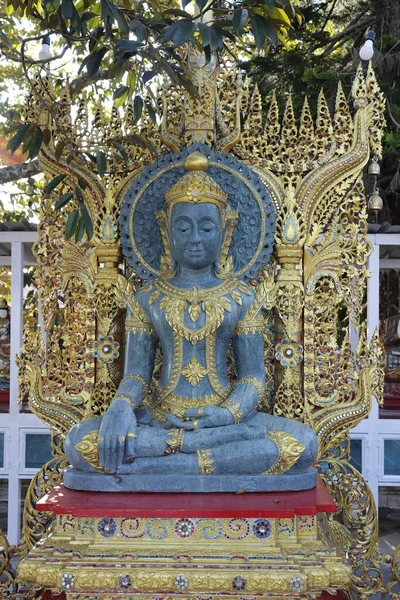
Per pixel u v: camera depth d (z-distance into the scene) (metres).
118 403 3.90
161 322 4.21
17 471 6.98
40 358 4.60
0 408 7.40
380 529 7.64
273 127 4.64
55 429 4.62
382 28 9.72
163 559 3.37
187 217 4.15
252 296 4.33
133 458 3.73
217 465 3.69
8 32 8.62
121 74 3.94
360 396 4.55
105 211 4.57
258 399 4.14
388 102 9.57
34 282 5.62
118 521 3.49
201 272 4.34
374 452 7.00
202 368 4.20
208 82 4.48
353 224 4.59
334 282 4.59
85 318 4.65
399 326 8.35
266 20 3.66
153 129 4.61
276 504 3.50
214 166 4.42
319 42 10.80
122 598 3.43
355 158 4.55
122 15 3.73
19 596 4.39
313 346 4.57
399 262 9.04
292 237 4.49
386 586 4.41
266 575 3.25
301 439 3.80
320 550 3.45
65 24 3.85
